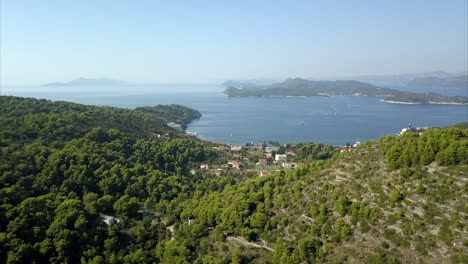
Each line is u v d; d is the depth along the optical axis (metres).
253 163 190.12
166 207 100.56
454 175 57.56
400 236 55.19
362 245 57.28
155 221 91.75
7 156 99.00
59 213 77.19
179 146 182.38
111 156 128.00
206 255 67.44
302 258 59.38
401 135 76.44
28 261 64.94
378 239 56.69
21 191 86.50
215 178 142.25
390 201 60.22
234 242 71.06
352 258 56.22
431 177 59.78
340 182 71.62
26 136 123.38
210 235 76.62
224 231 74.62
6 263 61.62
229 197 88.75
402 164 64.75
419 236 53.53
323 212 65.44
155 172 125.88
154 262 70.88
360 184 67.94
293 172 87.06
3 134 116.69
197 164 171.88
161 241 79.38
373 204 62.16
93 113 198.00
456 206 53.84
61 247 68.06
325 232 62.31
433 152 61.84
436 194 56.94
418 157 63.41
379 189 63.94
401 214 57.12
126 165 126.50
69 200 83.00
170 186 118.12
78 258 70.25
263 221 70.69
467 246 48.84
